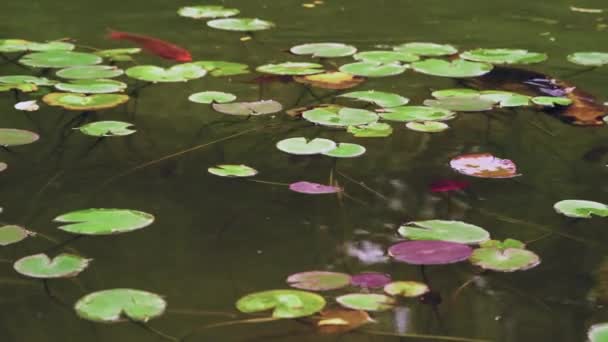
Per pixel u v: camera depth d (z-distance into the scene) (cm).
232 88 502
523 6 617
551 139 472
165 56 527
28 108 480
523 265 406
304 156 458
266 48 541
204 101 484
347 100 495
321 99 495
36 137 461
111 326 388
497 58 525
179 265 408
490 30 568
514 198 438
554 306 398
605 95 500
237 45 543
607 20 585
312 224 425
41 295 398
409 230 419
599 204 432
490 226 425
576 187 444
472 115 490
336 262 410
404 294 399
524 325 392
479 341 388
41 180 441
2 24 560
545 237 421
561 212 429
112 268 406
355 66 516
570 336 390
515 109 494
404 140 469
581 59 530
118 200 432
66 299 396
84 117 478
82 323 389
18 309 393
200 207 431
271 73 511
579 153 463
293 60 528
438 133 475
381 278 404
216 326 389
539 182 446
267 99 493
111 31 555
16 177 442
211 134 470
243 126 476
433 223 422
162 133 470
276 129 474
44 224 421
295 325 389
